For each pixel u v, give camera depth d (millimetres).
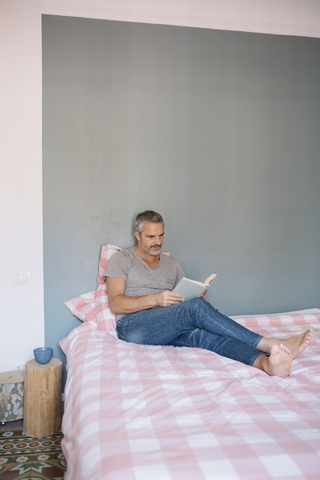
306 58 2633
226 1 2465
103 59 2357
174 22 2430
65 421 1318
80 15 2318
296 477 827
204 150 2498
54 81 2301
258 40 2555
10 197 2260
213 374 1425
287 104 2617
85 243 2363
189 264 2504
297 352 1537
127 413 1117
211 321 1680
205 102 2494
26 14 2258
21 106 2262
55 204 2316
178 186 2469
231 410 1138
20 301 2287
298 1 2553
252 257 2590
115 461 875
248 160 2564
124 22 2379
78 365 1570
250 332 1651
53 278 2324
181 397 1227
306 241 2670
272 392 1273
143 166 2422
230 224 2547
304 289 2678
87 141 2346
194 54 2469
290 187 2637
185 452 909
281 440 965
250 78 2553
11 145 2254
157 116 2432
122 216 2404
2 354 2275
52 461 1682
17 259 2277
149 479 811
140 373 1431
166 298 1825
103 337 1959
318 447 933
